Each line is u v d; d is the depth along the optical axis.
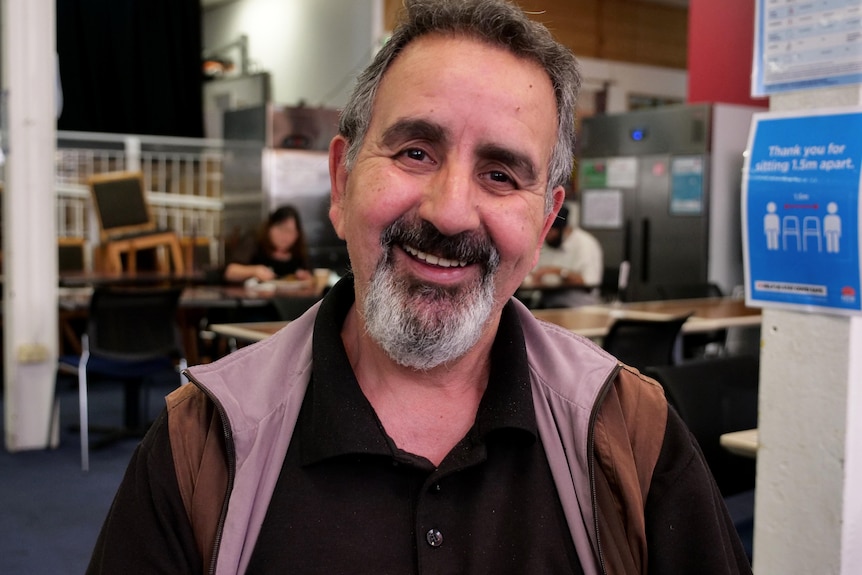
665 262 7.28
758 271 1.85
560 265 6.98
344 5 9.03
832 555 1.74
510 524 1.06
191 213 8.28
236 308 5.43
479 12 1.04
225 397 1.05
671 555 1.10
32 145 4.67
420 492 1.03
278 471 1.04
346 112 1.14
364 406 1.06
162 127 10.26
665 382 2.39
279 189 7.54
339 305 1.17
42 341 4.77
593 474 1.08
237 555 1.00
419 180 1.05
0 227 6.48
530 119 1.06
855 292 1.70
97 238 7.85
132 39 10.07
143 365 4.66
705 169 6.98
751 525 3.51
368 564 1.01
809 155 1.76
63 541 3.44
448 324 1.04
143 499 1.04
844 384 1.72
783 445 1.82
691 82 7.75
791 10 1.79
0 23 4.79
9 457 4.64
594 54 10.44
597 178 7.80
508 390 1.09
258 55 10.51
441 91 1.03
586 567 1.06
